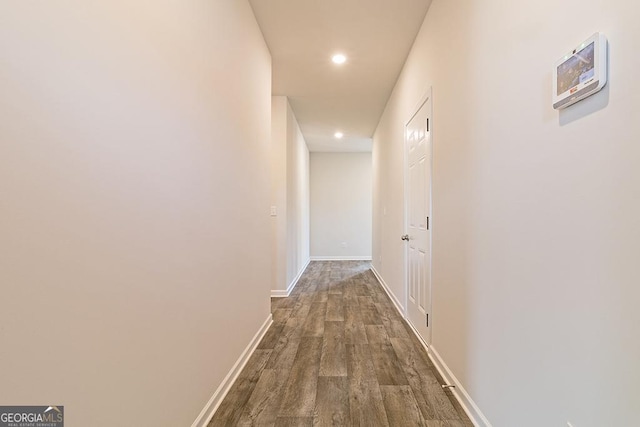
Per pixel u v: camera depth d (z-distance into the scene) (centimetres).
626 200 73
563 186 93
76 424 78
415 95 274
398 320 309
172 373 122
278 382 190
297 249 516
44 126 70
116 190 92
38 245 69
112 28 90
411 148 288
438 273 209
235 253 197
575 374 88
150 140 108
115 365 91
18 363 65
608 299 77
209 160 158
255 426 151
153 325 110
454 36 180
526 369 111
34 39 68
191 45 139
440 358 203
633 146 71
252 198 237
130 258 98
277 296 403
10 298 64
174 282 124
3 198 62
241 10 210
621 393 74
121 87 94
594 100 82
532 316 108
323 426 150
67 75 76
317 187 749
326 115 482
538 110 104
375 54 301
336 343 251
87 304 82
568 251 91
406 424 151
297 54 300
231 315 189
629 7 72
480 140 147
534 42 106
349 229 749
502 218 127
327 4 230
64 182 75
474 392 153
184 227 132
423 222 248
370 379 193
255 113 246
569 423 90
